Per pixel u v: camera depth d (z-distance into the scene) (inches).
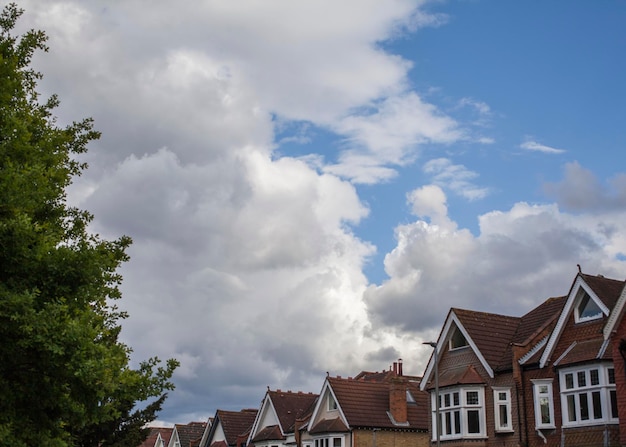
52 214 791.1
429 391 1561.3
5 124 669.9
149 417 1599.4
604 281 1302.9
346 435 1817.2
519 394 1368.1
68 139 852.6
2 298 562.3
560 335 1320.1
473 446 1413.6
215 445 2588.6
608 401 1179.9
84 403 641.0
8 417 601.0
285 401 2313.0
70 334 570.3
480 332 1517.0
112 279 805.2
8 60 731.4
